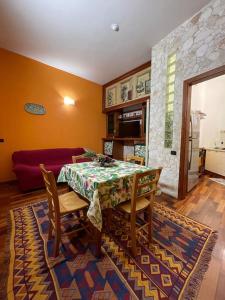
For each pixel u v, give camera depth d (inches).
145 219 81.4
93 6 86.3
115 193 61.7
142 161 97.7
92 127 199.5
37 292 46.1
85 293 45.8
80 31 106.7
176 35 104.1
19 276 50.9
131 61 145.4
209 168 185.3
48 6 86.3
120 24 99.7
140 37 112.8
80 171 73.1
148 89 142.5
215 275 51.5
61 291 46.4
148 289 47.1
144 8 87.6
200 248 63.6
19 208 95.7
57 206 57.5
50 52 134.1
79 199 71.6
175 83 106.7
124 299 44.3
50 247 64.0
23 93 144.6
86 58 142.4
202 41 89.7
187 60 98.3
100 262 56.8
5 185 135.4
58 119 169.0
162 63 116.0
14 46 126.5
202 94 199.3
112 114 197.9
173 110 109.0
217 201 106.2
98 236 58.3
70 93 175.3
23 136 147.6
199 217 86.6
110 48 126.3
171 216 87.1
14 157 134.2
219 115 195.3
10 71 136.1
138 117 168.7
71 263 56.3
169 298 44.7
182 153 104.7
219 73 84.7
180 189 107.5
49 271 52.9
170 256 59.5
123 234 72.2
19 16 93.3
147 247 64.1
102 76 179.6
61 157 161.2
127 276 51.3
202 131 209.2
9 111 138.7
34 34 110.3
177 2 83.7
